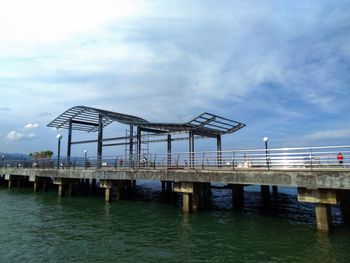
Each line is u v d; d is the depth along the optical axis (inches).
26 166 1697.8
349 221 788.6
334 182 618.5
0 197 1352.1
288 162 748.0
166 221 812.0
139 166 1217.4
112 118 1346.0
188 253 559.5
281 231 691.4
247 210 960.3
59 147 1521.9
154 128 1283.2
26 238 665.6
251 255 544.1
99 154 1408.7
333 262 502.6
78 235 687.7
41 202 1186.6
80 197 1299.2
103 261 525.7
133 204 1099.9
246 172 745.6
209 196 1277.1
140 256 547.5
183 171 871.7
